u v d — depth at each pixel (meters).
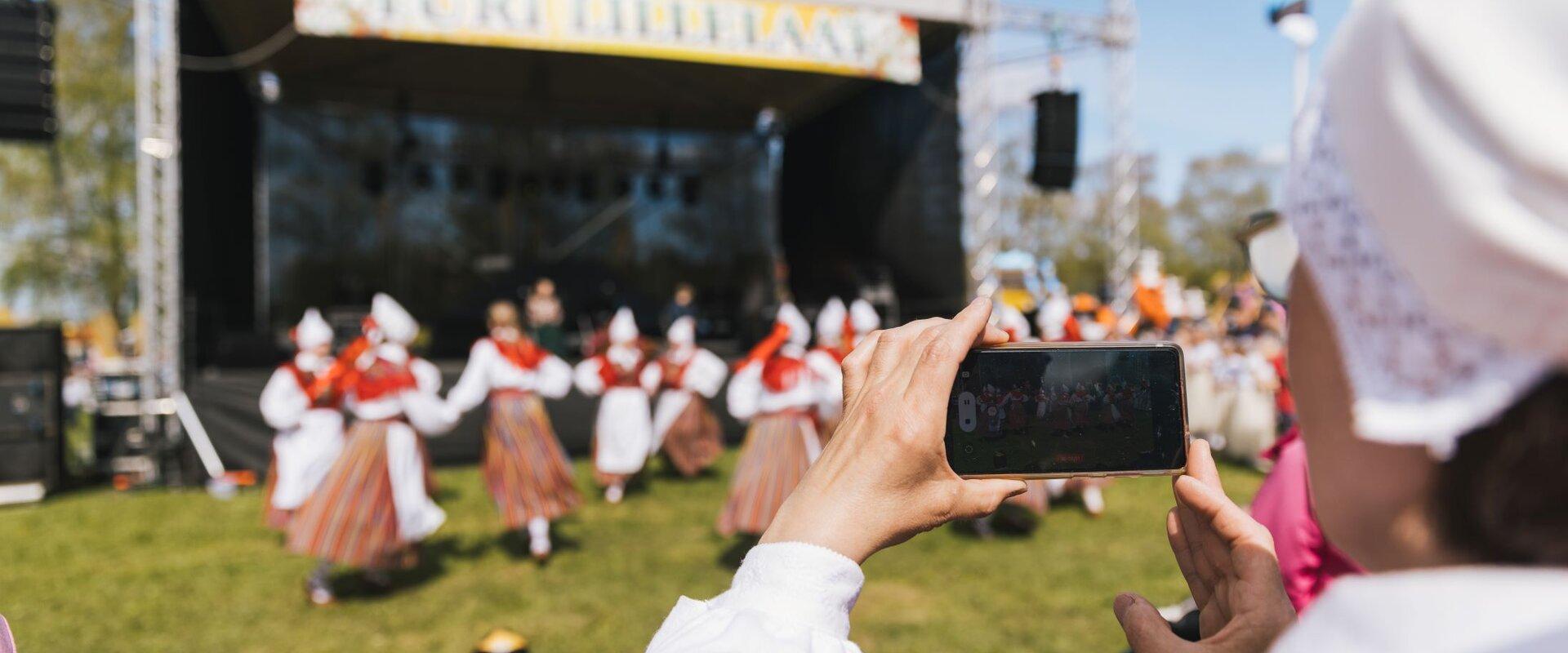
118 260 15.21
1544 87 0.23
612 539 4.81
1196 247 29.19
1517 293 0.23
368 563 3.68
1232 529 0.49
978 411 0.55
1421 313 0.26
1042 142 8.12
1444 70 0.23
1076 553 4.39
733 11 7.91
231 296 9.38
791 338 4.31
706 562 4.37
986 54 8.38
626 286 12.99
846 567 0.43
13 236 14.73
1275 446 1.21
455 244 13.05
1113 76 8.81
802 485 0.47
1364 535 0.31
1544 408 0.24
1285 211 0.33
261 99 11.58
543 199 13.48
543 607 3.71
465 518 5.28
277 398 4.52
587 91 12.14
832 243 11.96
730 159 14.07
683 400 6.59
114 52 14.32
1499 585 0.25
